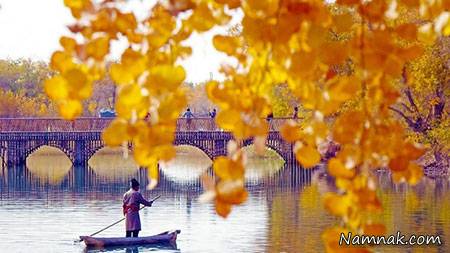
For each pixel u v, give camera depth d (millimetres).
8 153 62375
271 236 22109
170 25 2559
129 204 21875
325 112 2746
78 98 2480
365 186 2826
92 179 49250
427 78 32656
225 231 23578
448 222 23141
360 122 2814
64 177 51219
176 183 46062
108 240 21359
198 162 72000
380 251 18094
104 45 2459
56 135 61469
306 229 23266
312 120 2812
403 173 2887
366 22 2721
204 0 2584
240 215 27344
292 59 2555
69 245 21875
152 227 25578
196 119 62188
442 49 32531
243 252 19766
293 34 2531
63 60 2477
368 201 2816
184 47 2602
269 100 2768
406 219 24078
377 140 2814
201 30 2594
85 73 2477
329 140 2887
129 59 2502
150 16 2568
